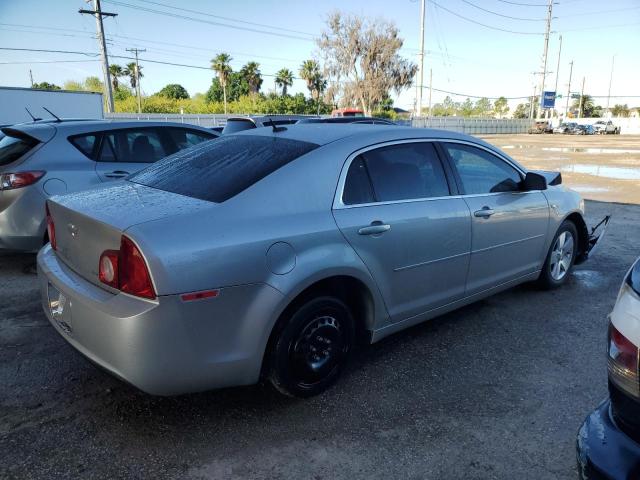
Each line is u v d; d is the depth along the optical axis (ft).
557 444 8.94
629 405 5.78
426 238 11.37
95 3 104.88
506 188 13.79
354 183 10.44
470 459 8.55
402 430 9.29
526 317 14.32
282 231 9.04
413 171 11.63
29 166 16.66
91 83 219.00
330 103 173.27
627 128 219.41
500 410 9.91
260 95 219.61
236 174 9.82
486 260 13.14
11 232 16.48
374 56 165.58
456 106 340.59
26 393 10.32
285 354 9.44
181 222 8.33
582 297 15.85
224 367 8.58
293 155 10.12
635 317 5.77
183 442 8.89
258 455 8.59
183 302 7.98
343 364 10.61
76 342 8.89
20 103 70.74
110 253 8.24
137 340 7.85
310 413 9.77
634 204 32.91
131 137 19.33
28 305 14.84
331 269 9.53
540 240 14.90
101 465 8.29
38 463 8.30
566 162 67.51
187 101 197.77
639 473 5.56
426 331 13.42
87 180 17.46
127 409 9.84
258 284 8.68
